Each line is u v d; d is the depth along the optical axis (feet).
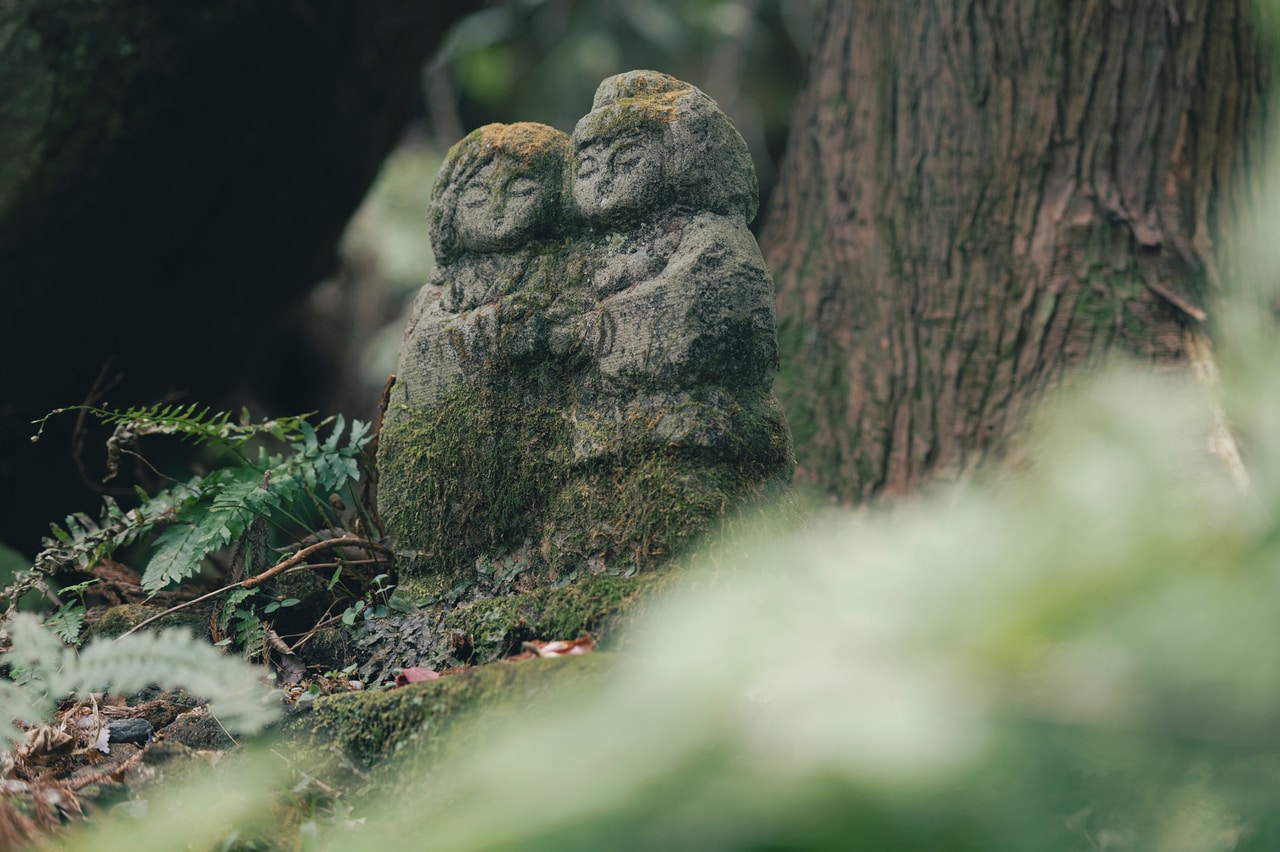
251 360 27.35
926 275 17.70
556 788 1.65
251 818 6.46
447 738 7.25
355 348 42.52
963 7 17.85
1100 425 1.85
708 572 8.86
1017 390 16.60
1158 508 1.67
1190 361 15.57
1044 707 1.60
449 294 11.03
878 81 19.01
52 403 20.93
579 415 10.16
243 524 10.78
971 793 1.60
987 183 17.48
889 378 17.67
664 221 9.98
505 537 10.31
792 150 20.43
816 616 1.80
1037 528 1.72
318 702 8.20
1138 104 16.92
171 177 20.53
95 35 18.58
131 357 22.24
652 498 9.42
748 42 43.04
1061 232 16.90
